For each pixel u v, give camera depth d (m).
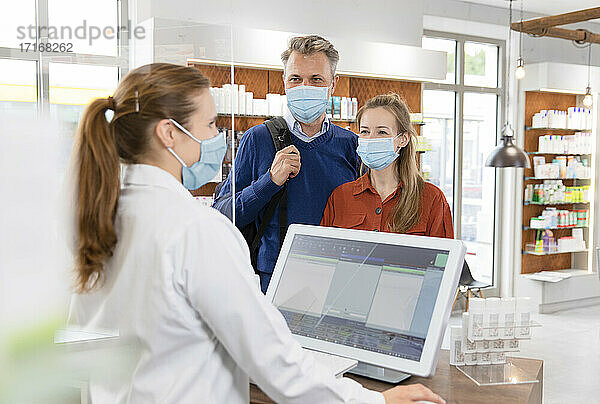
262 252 2.29
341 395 1.12
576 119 7.44
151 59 1.28
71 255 0.81
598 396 4.34
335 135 2.40
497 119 7.59
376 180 2.09
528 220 7.47
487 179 7.55
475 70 7.39
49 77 1.08
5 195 0.49
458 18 6.73
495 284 7.51
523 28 5.68
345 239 1.66
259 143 2.35
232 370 1.11
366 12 5.61
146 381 0.99
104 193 0.96
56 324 0.49
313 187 2.32
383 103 2.02
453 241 1.47
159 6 4.45
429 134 7.10
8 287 0.48
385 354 1.47
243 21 4.90
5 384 0.47
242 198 2.20
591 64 8.07
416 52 5.47
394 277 1.53
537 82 7.15
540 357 5.29
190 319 1.02
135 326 0.98
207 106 1.14
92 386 0.89
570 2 6.85
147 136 1.09
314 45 2.26
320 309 1.62
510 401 1.44
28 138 0.50
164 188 1.06
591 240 7.63
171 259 0.99
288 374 1.06
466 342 1.68
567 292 7.28
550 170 7.32
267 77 4.86
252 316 1.04
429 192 2.06
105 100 1.05
